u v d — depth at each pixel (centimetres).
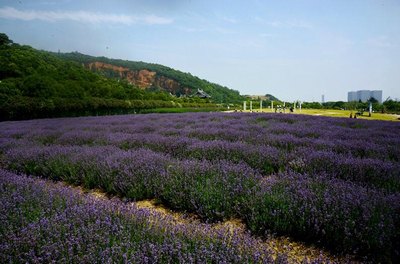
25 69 4456
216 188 419
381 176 474
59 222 290
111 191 516
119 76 17225
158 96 6500
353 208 325
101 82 5675
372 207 317
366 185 424
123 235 266
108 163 548
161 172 495
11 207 336
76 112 3456
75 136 1028
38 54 5847
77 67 6303
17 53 4847
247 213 375
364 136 920
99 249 248
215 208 386
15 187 424
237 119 1675
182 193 423
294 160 573
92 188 547
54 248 242
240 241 259
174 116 2148
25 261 232
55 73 4981
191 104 6241
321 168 520
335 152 649
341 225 302
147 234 270
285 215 335
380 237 271
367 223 296
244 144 732
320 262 239
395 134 999
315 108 6525
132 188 475
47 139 1048
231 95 13988
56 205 345
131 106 4422
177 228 279
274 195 377
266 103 7738
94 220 307
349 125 1375
